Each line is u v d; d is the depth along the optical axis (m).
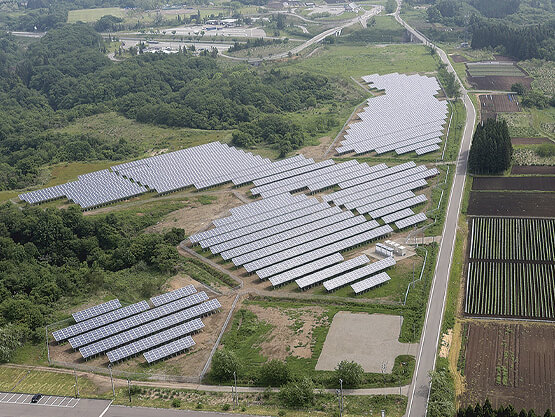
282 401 189.12
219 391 196.00
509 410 168.38
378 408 184.25
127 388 198.38
